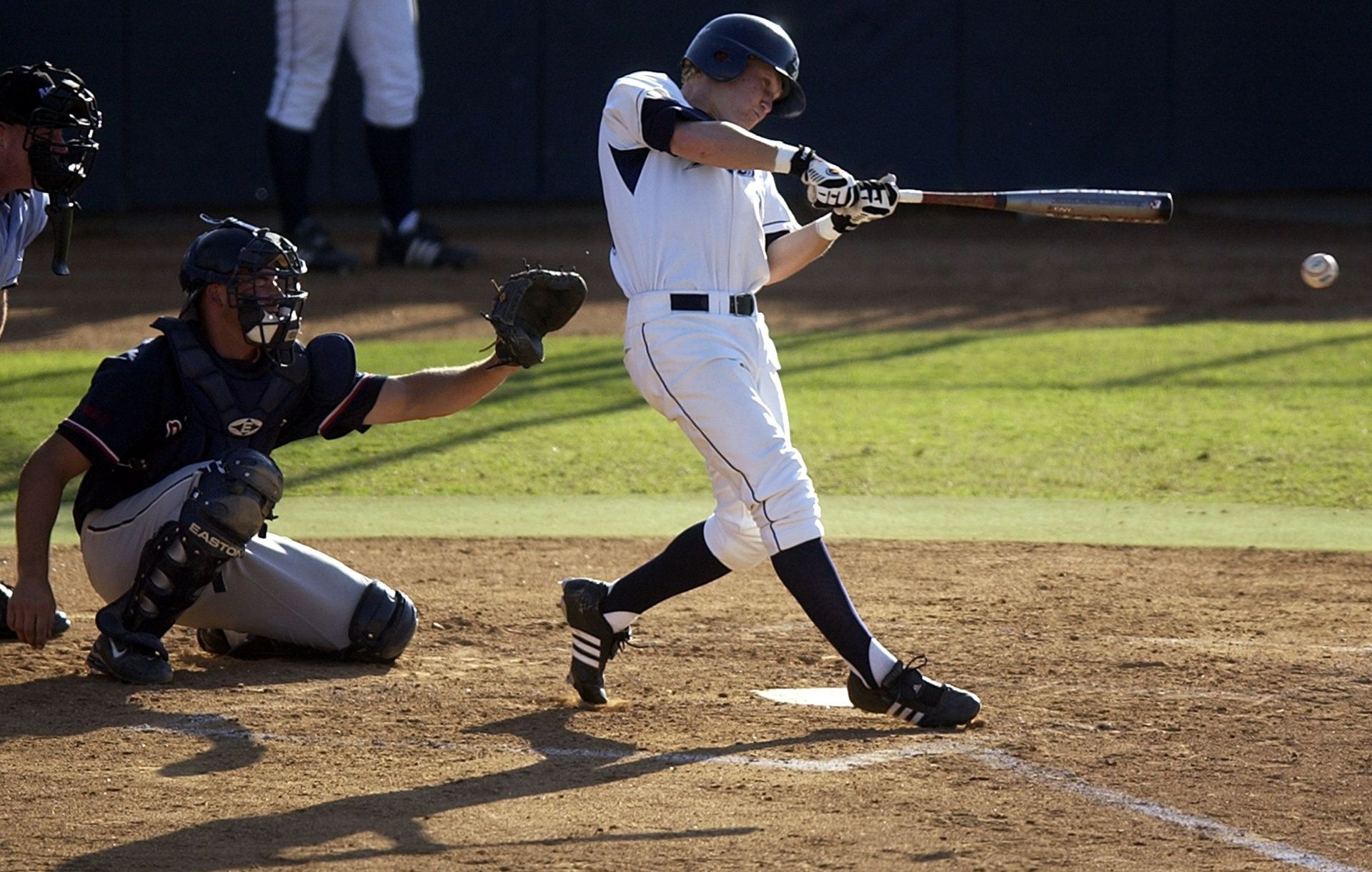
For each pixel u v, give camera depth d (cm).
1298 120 7144
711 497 2778
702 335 1411
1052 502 2705
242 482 1480
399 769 1324
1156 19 7094
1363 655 1733
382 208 6750
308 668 1670
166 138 7006
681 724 1466
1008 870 1095
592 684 1520
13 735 1406
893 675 1423
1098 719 1479
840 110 7144
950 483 2867
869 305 5400
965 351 4422
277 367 1541
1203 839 1159
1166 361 4209
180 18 6925
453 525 2541
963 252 6844
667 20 7138
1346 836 1168
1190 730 1445
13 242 1700
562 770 1324
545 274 1502
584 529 2512
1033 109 7175
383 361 4062
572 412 3581
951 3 7100
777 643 1805
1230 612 1955
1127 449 3161
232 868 1092
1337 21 7062
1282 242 6962
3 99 1599
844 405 3662
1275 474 2919
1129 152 7194
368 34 5994
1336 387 3816
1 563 2208
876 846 1139
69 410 3434
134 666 1567
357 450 3161
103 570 1590
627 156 1439
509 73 7175
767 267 1481
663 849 1130
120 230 7331
